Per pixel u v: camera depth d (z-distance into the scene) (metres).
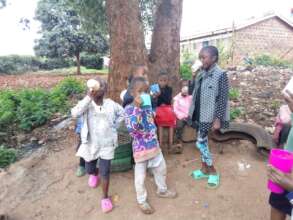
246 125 5.04
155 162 3.55
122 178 4.19
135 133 3.38
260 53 18.92
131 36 5.12
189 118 4.06
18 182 4.56
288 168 2.10
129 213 3.58
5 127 6.49
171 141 4.68
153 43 5.63
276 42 20.34
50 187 4.27
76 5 8.94
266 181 4.00
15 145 5.86
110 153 3.56
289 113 3.66
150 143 3.44
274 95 8.01
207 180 4.03
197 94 3.87
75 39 20.88
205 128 3.72
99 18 9.07
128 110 3.38
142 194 3.53
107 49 22.00
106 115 3.53
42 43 21.80
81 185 4.18
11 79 17.33
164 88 4.50
